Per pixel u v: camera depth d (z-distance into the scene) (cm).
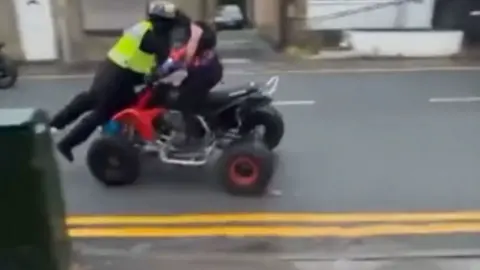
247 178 637
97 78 661
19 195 400
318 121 888
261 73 1243
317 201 620
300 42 1473
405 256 501
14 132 390
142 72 643
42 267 416
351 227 561
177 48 638
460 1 1444
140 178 686
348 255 505
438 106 960
